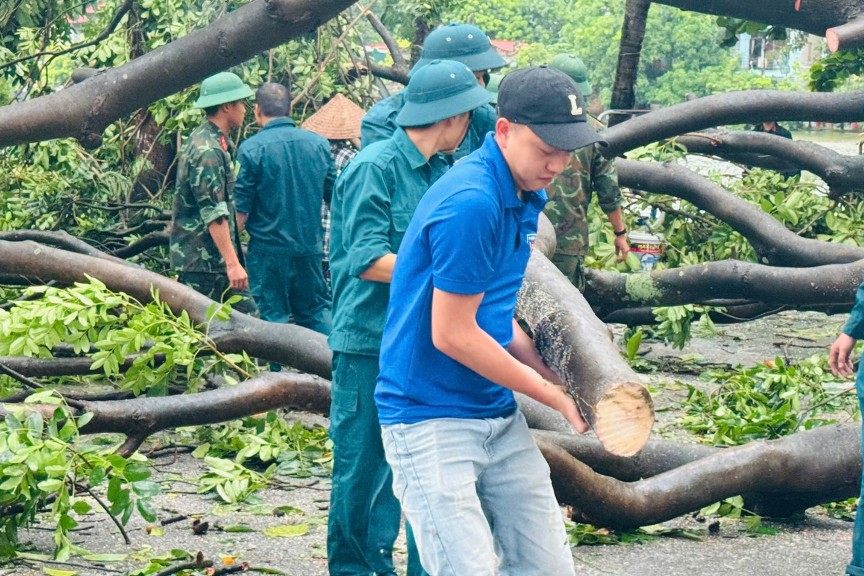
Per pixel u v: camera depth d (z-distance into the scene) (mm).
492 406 3176
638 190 9852
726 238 9648
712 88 45281
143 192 10227
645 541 5059
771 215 9375
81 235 9227
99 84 6414
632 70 10445
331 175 7621
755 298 7895
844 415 7332
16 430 4668
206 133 7141
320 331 7758
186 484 5828
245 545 4914
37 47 10406
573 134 2896
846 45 7926
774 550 4977
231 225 7332
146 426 5406
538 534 3225
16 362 6254
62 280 6363
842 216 9828
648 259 10172
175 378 6645
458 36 5828
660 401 7805
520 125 2930
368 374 4141
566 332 3236
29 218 9336
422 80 4047
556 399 3123
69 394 6727
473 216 2912
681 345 8891
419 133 4090
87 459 4660
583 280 7938
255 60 9648
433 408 3111
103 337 5973
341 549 4285
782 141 9555
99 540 4938
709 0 8289
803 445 5176
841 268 7598
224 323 6242
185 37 6309
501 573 3305
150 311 5988
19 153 9320
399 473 3168
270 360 6273
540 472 3240
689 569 4703
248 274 7598
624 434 3031
